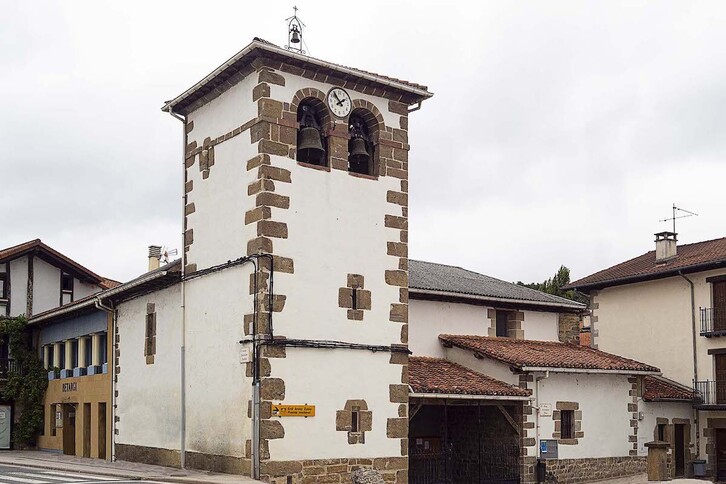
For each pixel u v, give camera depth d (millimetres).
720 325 27859
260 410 17266
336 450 18156
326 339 18328
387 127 20109
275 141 18156
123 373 24000
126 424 23531
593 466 24609
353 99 19594
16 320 31984
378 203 19719
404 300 19906
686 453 27734
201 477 17453
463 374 23219
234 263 18469
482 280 28875
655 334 29984
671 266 29406
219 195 19484
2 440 31688
